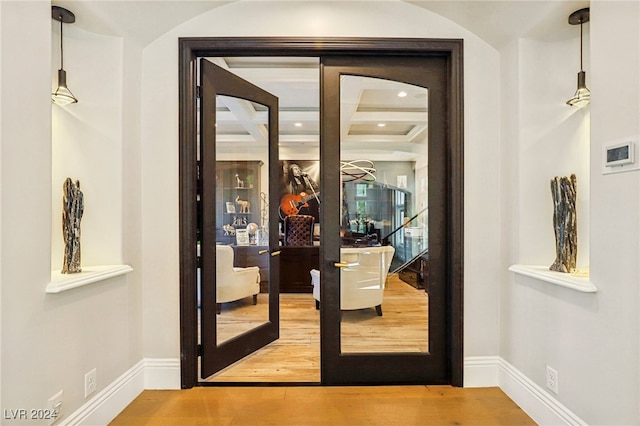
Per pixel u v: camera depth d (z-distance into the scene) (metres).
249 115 2.79
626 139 1.34
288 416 1.92
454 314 2.24
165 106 2.22
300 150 6.63
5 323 1.31
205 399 2.10
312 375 2.42
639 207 1.30
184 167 2.21
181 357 2.21
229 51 2.23
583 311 1.58
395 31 2.22
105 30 2.00
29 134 1.42
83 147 2.01
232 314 2.68
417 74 2.30
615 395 1.41
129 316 2.08
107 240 2.03
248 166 2.87
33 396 1.43
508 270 2.14
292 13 2.20
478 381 2.25
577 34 1.96
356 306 2.32
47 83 1.50
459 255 2.23
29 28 1.42
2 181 1.30
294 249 5.24
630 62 1.33
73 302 1.66
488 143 2.26
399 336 2.33
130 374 2.08
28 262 1.41
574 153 1.94
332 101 2.29
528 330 1.97
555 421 1.75
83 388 1.72
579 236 1.90
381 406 2.02
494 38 2.19
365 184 2.36
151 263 2.22
